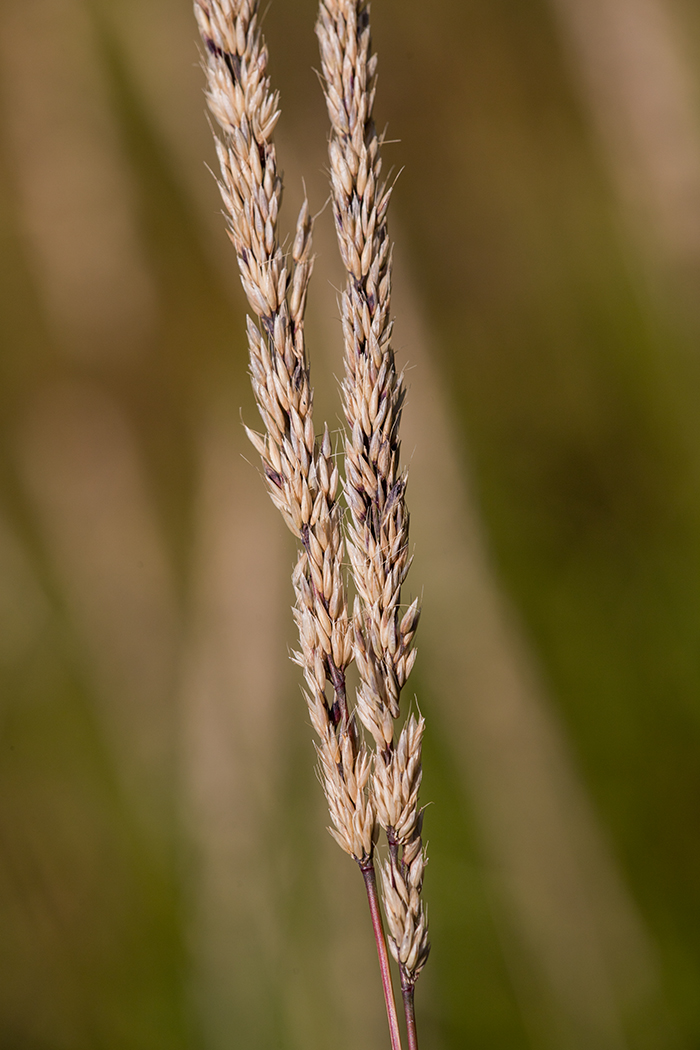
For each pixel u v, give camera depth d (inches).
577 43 37.9
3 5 36.6
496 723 29.6
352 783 17.1
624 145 37.1
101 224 37.4
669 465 33.4
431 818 28.9
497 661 30.3
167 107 37.7
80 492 36.3
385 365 17.1
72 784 32.0
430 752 29.7
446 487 32.4
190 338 37.9
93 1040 28.0
